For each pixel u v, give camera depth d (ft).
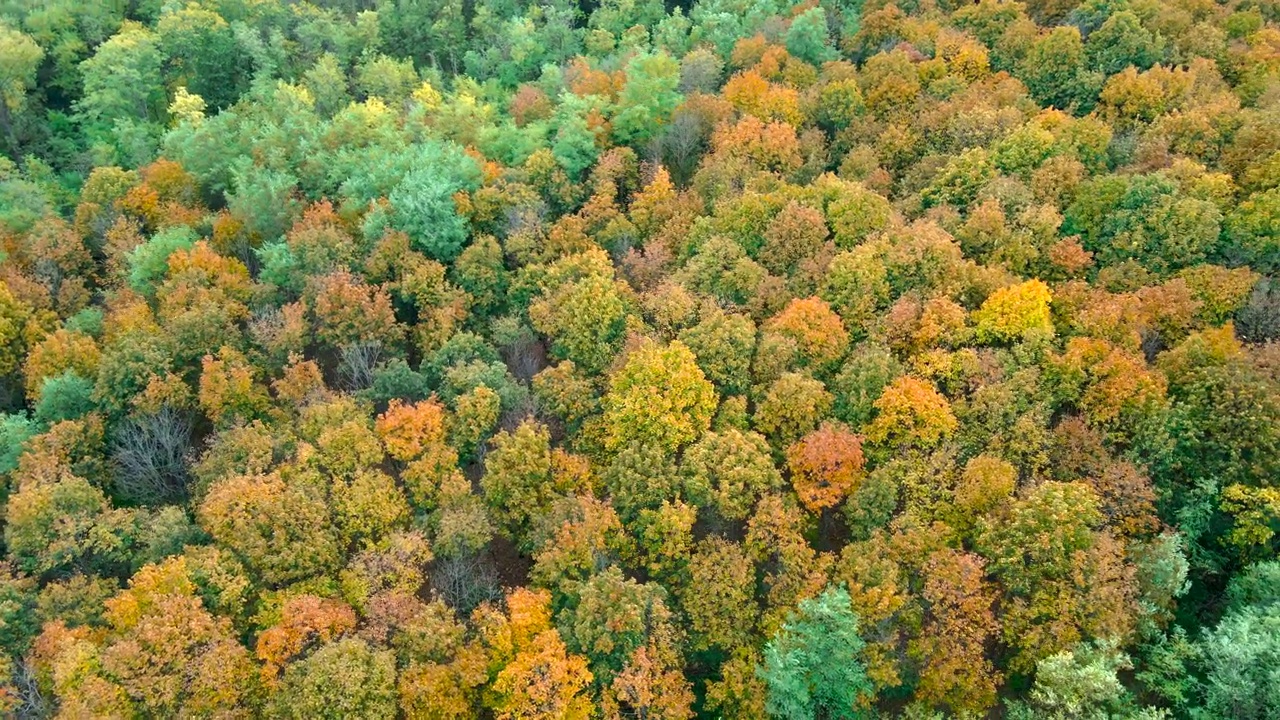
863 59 382.01
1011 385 192.54
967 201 259.60
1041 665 148.77
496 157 329.31
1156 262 219.41
